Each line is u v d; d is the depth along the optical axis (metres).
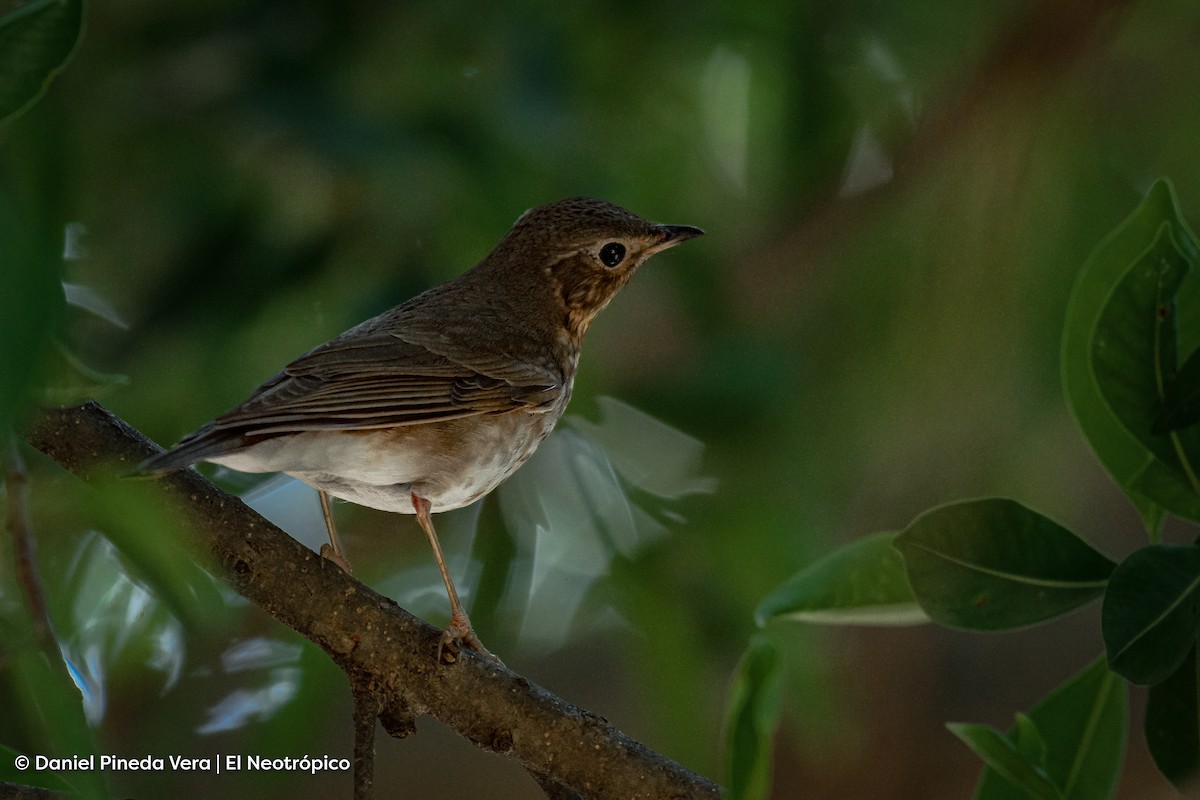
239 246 11.04
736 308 12.90
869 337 12.97
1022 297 12.77
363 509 12.43
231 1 11.26
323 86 10.86
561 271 10.77
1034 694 14.42
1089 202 13.02
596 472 11.84
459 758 13.58
